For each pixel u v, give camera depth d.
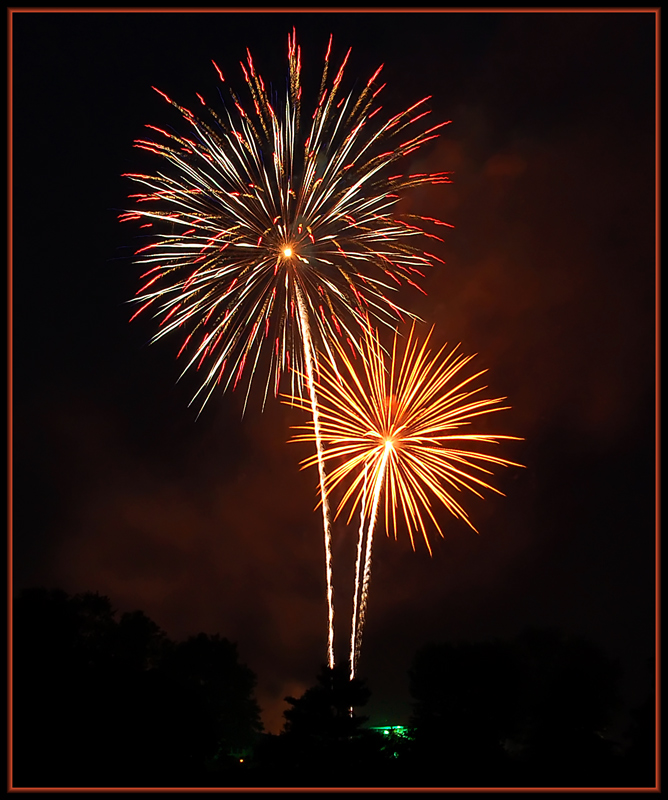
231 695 78.06
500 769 55.16
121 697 52.28
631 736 59.44
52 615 56.41
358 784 50.78
